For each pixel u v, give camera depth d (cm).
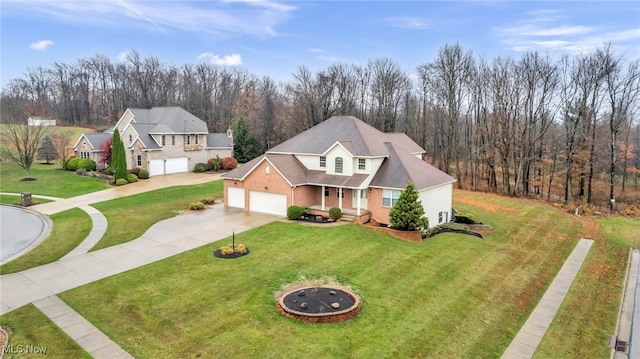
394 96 6694
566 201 4394
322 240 2409
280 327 1449
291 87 8156
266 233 2525
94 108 9888
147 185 4334
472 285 1975
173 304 1594
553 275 2241
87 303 1595
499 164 5022
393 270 2053
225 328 1434
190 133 5331
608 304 1902
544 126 4962
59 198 3697
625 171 4722
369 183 2884
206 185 4362
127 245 2300
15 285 1758
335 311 1534
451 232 2858
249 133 6900
